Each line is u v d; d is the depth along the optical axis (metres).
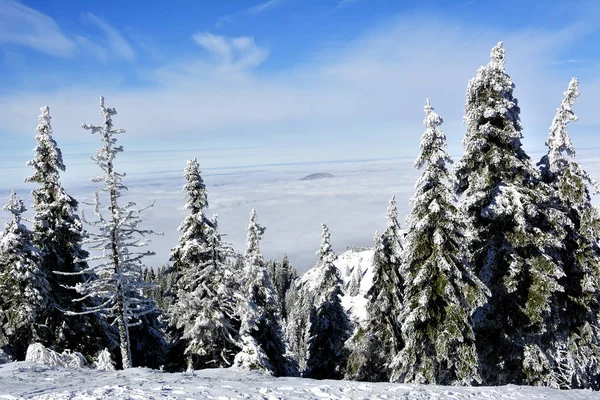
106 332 28.91
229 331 26.28
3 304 24.88
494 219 18.91
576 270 20.80
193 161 26.98
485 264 19.41
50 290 26.09
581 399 12.86
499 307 19.05
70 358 18.95
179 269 27.69
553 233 19.12
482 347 19.34
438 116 17.80
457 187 20.38
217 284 24.39
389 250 25.83
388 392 12.22
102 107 19.36
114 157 19.64
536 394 13.11
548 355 19.03
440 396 12.12
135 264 20.42
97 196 19.22
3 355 20.09
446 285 17.23
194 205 26.91
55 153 27.44
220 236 26.20
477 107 19.25
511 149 18.97
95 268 19.66
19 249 25.03
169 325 26.66
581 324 20.52
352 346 26.78
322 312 33.09
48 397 9.84
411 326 17.95
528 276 18.28
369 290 26.78
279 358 32.44
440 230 17.53
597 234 20.55
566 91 21.94
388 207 26.41
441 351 17.16
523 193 18.50
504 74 18.39
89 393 10.27
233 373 15.46
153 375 13.97
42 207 27.12
